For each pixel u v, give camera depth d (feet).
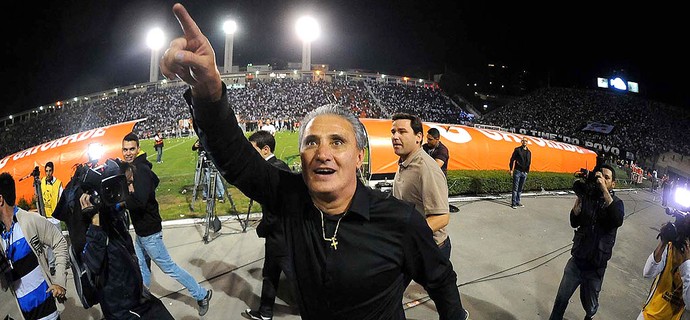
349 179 4.76
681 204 17.51
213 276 17.15
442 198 10.53
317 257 4.85
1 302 14.85
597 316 15.30
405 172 11.34
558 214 30.66
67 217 9.36
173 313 14.11
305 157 4.80
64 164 27.53
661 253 10.22
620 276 19.47
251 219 25.52
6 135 150.92
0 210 9.83
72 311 14.25
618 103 163.53
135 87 164.66
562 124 153.89
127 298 9.71
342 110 5.08
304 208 5.04
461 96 190.19
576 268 13.00
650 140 131.44
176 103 139.33
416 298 15.92
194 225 24.09
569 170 49.11
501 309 15.42
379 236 4.76
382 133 36.83
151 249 12.78
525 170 31.83
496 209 31.19
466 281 17.76
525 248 22.44
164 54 3.99
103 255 9.21
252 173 5.21
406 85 186.50
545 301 16.21
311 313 5.18
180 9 3.90
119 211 9.58
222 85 4.48
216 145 4.80
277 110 131.54
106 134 28.96
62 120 148.36
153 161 55.36
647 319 10.39
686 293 9.43
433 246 5.10
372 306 4.89
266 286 13.51
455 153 41.16
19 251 10.16
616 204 12.23
